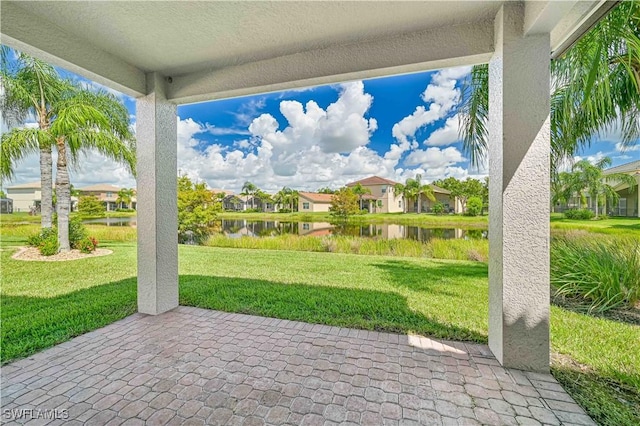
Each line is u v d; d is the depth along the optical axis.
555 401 1.98
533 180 2.31
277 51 3.05
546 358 2.33
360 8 2.35
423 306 3.90
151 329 3.20
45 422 1.77
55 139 7.61
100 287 4.89
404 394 2.06
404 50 2.74
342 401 1.99
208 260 7.70
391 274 5.89
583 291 4.04
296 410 1.89
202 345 2.81
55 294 4.48
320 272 6.12
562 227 6.41
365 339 2.96
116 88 3.31
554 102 4.82
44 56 2.60
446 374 2.31
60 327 3.21
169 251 3.79
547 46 2.26
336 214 18.97
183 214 14.00
